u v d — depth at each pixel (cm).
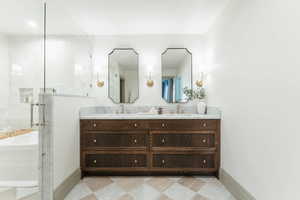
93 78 318
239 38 188
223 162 232
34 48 182
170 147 247
